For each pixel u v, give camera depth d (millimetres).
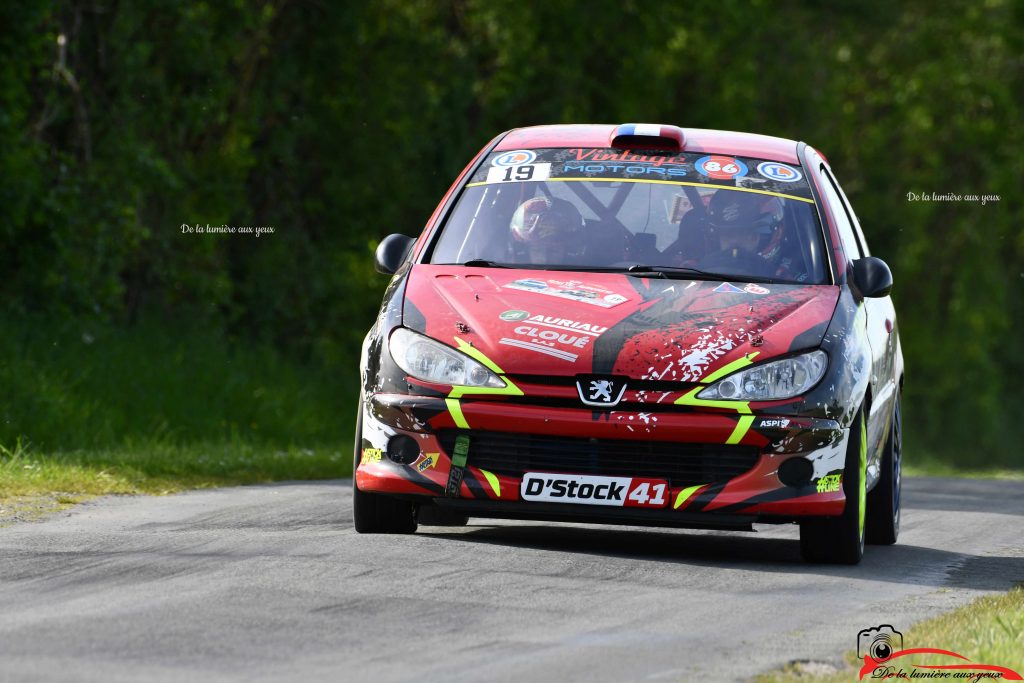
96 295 68750
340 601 19797
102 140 74250
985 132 149750
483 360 24375
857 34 150625
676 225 27469
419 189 105125
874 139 153500
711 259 26875
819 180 29031
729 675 16812
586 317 24750
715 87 126625
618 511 24047
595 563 23531
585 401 23906
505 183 28656
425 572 21938
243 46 88188
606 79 115312
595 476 24047
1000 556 28531
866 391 25875
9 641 17297
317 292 95375
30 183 63406
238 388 67688
